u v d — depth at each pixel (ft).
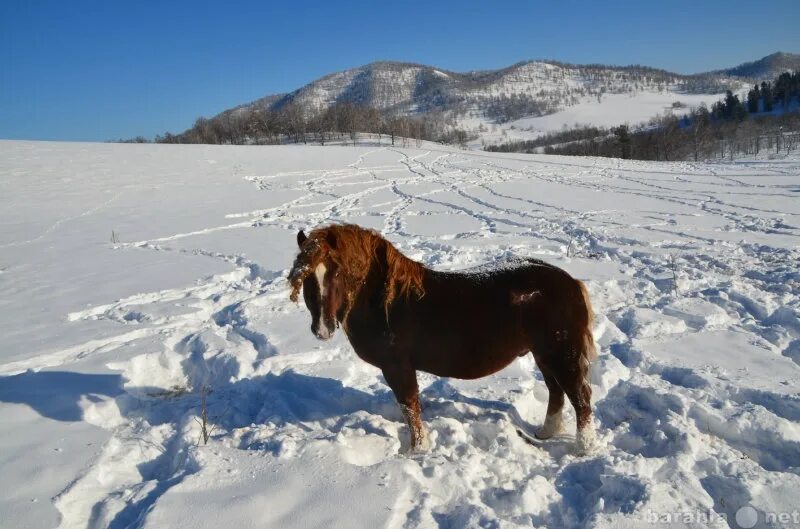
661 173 92.17
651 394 15.05
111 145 139.23
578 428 12.99
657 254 33.27
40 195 65.16
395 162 121.29
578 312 12.62
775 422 12.99
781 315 21.30
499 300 12.50
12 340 20.33
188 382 18.08
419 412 13.35
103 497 11.20
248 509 10.16
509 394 16.17
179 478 11.34
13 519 10.11
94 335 20.61
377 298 12.69
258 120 352.28
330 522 9.91
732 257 31.73
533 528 9.79
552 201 59.67
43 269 32.50
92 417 14.78
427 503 10.50
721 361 17.52
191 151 129.59
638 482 10.55
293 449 12.26
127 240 41.50
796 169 89.97
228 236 42.63
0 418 14.29
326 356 19.02
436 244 37.65
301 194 69.92
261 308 24.21
